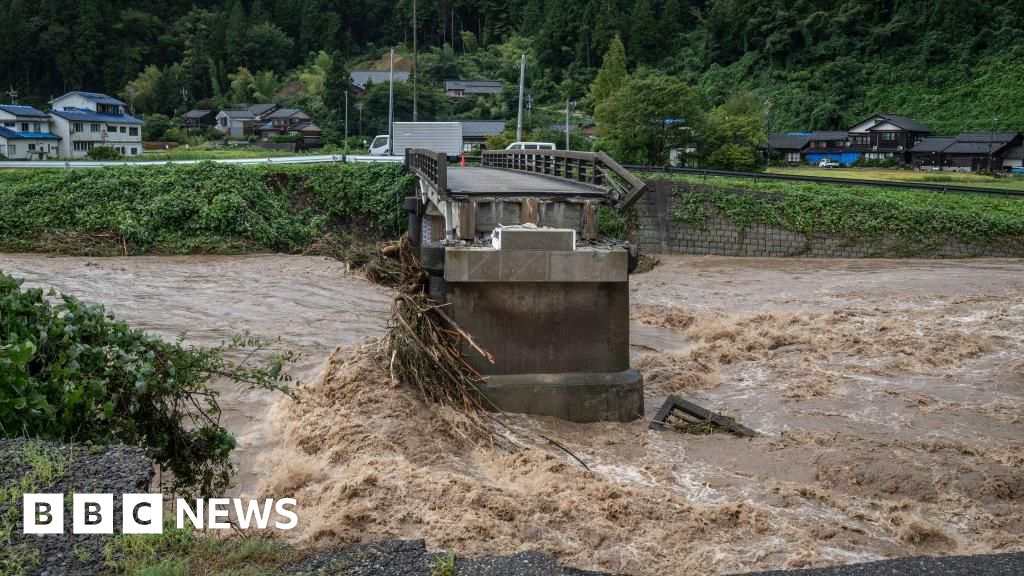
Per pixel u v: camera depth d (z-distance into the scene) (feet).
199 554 23.48
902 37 340.59
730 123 170.50
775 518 34.42
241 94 379.35
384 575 23.58
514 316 47.98
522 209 52.60
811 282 97.35
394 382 46.03
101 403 28.35
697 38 378.73
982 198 126.11
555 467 39.40
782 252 117.80
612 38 359.87
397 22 464.24
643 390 52.37
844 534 33.32
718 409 51.72
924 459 41.11
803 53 342.23
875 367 60.59
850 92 324.19
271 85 388.78
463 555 29.76
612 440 44.86
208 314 73.00
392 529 31.96
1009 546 32.81
